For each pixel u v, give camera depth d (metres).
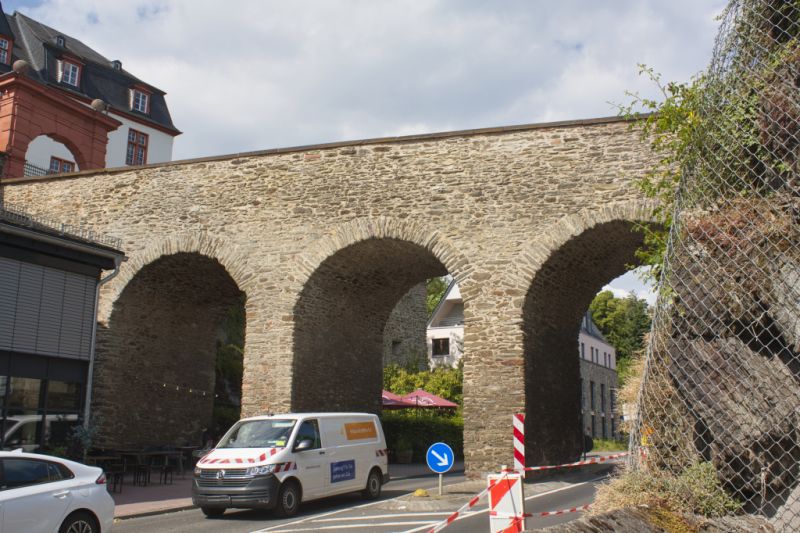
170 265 19.55
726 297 7.04
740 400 6.80
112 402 18.97
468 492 13.77
